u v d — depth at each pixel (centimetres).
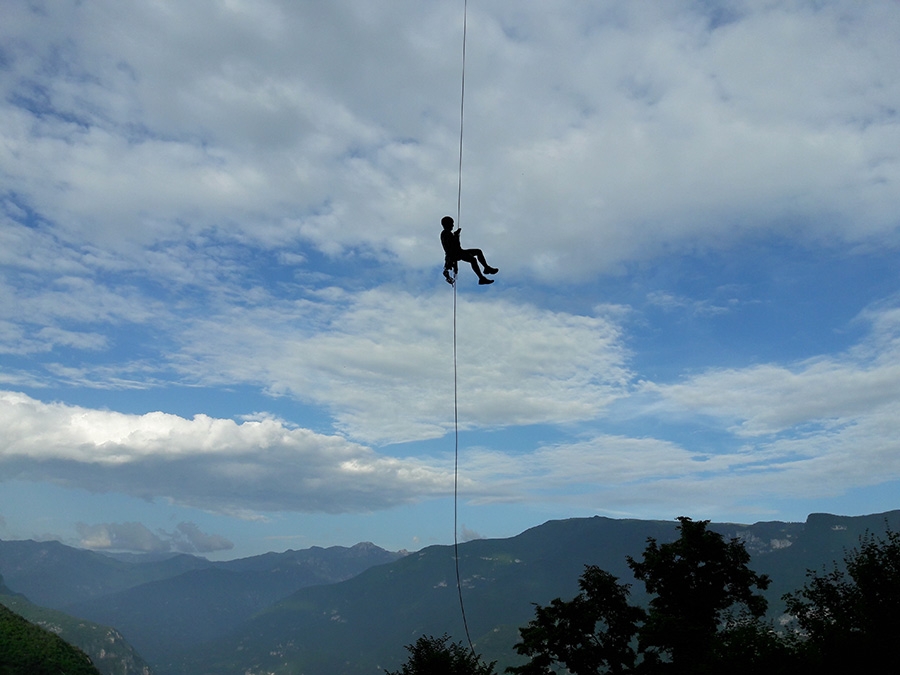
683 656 4356
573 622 4681
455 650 5328
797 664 3697
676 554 4997
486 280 2348
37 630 16538
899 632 4072
